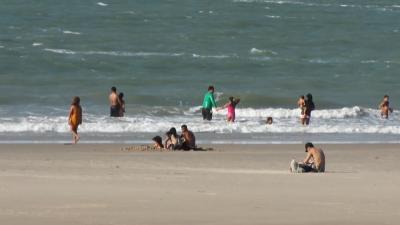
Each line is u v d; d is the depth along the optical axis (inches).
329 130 3983.8
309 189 1905.8
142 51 7175.2
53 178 2059.5
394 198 1772.9
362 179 2146.9
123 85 5605.3
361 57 7618.1
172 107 4675.2
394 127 4099.4
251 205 1637.6
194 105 4968.0
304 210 1583.4
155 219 1456.7
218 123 4047.7
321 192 1855.3
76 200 1669.5
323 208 1614.2
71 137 3508.9
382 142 3587.6
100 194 1761.8
